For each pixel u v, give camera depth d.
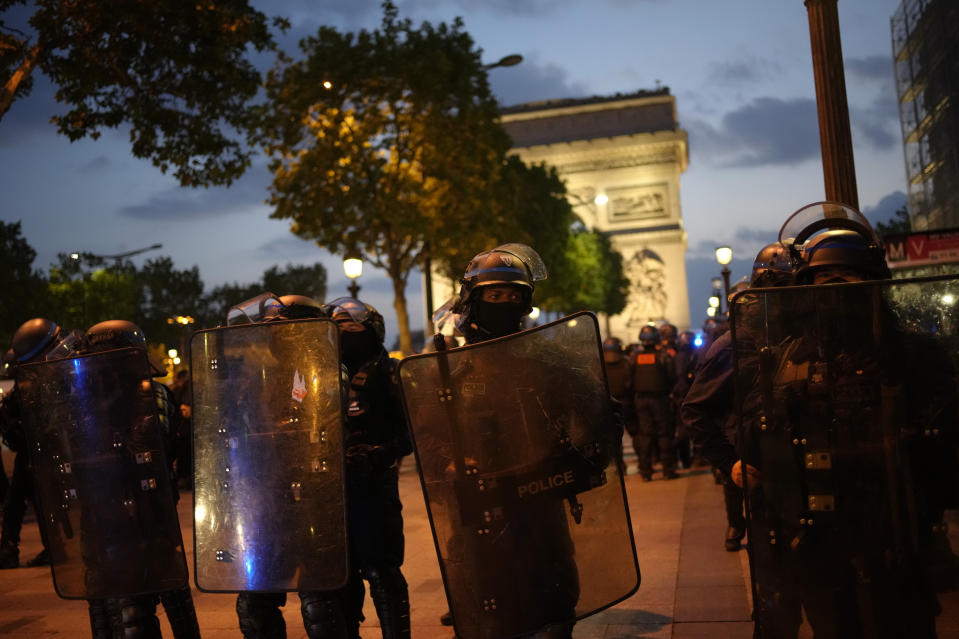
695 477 12.60
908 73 29.19
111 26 14.33
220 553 3.74
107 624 4.43
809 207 3.79
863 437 2.80
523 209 40.25
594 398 3.22
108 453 4.10
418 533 8.93
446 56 27.58
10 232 38.72
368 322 4.13
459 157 27.30
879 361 2.80
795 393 2.84
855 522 2.79
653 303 71.62
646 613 5.47
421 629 5.40
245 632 3.96
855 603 2.78
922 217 28.86
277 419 3.70
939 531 2.75
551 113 76.00
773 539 2.85
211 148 15.76
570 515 3.18
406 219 25.97
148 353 4.34
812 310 2.85
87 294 39.25
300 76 26.61
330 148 26.05
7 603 6.69
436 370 3.18
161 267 70.38
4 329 36.25
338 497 3.64
